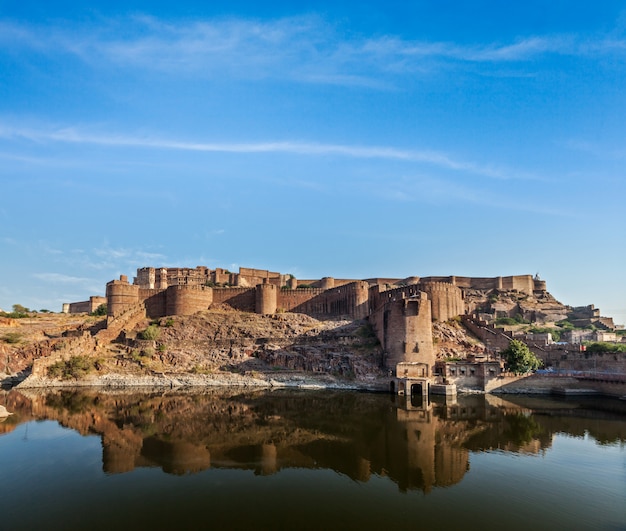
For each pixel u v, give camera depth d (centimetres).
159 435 4353
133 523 2556
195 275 14625
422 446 3994
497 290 15238
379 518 2616
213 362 8906
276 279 15212
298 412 5491
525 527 2503
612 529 2472
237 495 2934
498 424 4847
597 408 5825
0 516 2641
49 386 8006
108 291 11388
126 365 8725
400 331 7838
